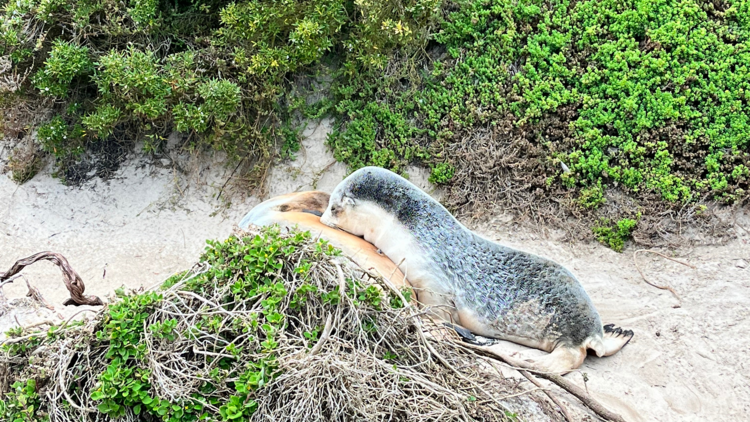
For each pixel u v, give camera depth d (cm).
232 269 328
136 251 489
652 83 485
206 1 518
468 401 300
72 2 498
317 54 496
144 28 502
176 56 495
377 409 288
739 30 492
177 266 474
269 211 419
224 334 312
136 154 540
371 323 318
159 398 294
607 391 350
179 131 515
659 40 489
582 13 510
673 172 474
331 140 522
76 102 525
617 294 423
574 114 494
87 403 298
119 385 295
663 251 452
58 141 518
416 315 323
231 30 499
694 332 393
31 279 457
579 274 442
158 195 525
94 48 511
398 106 519
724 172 469
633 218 465
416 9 498
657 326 398
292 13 492
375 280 338
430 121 512
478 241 374
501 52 514
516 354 360
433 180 501
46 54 513
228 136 520
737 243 450
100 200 526
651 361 374
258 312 312
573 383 338
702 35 486
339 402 288
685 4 495
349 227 391
